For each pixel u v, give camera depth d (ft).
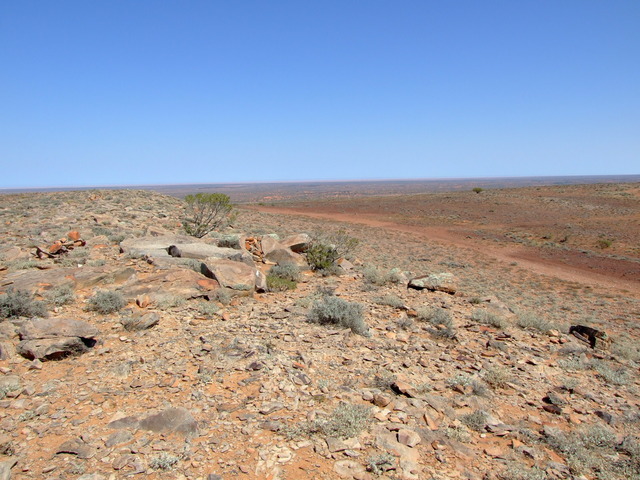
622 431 17.97
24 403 15.66
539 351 27.76
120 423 14.57
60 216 76.38
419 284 43.75
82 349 20.13
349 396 17.70
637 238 132.57
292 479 12.37
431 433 15.42
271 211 195.42
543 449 15.57
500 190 262.47
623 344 36.70
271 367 19.49
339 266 49.03
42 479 11.76
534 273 88.99
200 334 23.40
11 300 23.41
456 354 24.59
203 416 15.38
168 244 44.47
